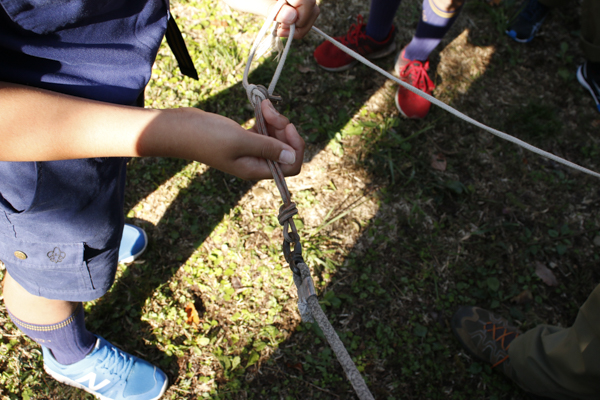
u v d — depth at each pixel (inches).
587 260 92.7
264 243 88.0
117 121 30.6
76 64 35.8
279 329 80.4
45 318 56.1
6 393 71.2
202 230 88.0
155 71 102.5
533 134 107.0
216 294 82.8
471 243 92.6
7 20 29.5
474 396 77.1
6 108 27.6
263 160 36.6
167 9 42.7
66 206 41.8
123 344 76.9
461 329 81.3
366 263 88.3
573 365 58.3
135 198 89.3
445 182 97.8
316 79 108.7
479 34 122.1
